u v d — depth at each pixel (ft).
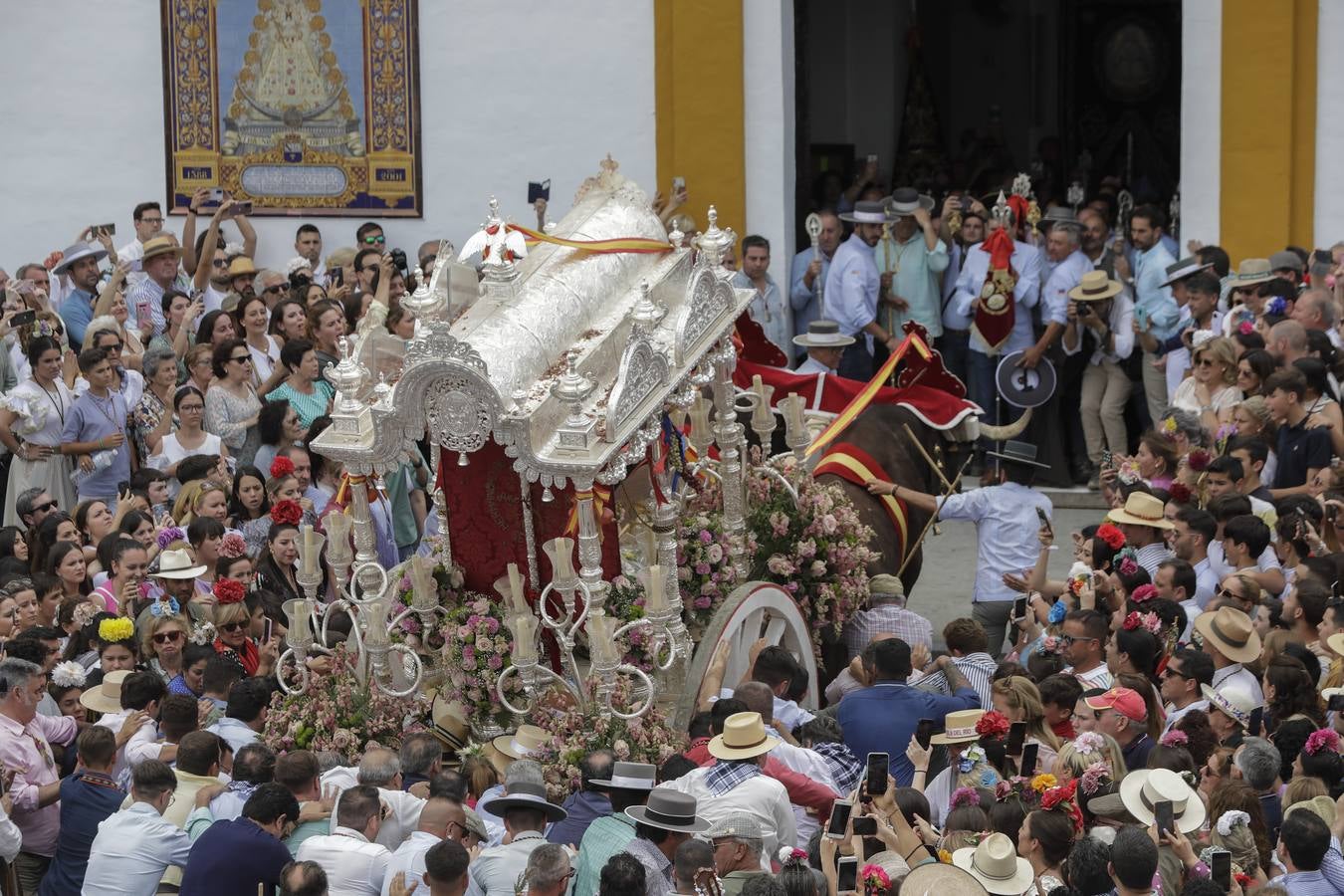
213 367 157.28
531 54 197.67
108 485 151.53
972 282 189.67
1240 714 104.94
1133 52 269.23
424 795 100.22
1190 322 172.65
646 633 109.60
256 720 109.09
